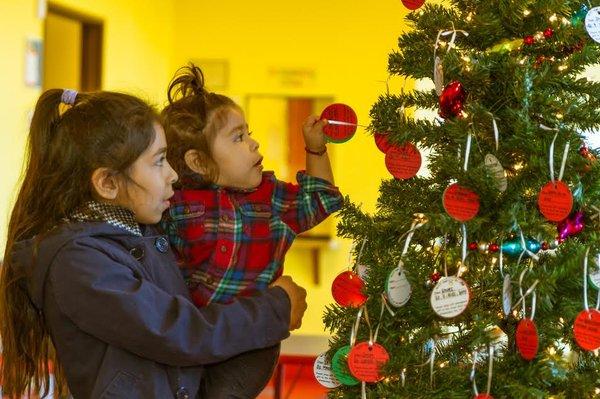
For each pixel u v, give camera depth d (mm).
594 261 1221
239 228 1435
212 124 1450
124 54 5203
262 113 5477
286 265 5285
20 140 4105
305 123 1487
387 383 1261
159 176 1310
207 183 1462
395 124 1349
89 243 1249
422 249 1354
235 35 5520
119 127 1275
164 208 1337
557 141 1228
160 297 1248
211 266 1423
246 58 5508
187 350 1231
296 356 2385
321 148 1493
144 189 1296
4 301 1343
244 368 1413
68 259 1233
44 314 1290
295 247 5242
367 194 5293
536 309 1248
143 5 5359
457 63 1240
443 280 1191
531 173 1265
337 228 1419
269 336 1297
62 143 1286
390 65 1403
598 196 1280
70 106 1328
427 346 1312
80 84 4969
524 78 1220
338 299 1325
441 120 1371
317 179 1473
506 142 1252
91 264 1229
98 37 4961
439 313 1188
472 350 1275
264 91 5480
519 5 1259
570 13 1321
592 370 1290
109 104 1293
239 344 1271
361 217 1433
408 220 1301
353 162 5316
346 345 1303
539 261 1310
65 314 1237
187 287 1427
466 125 1236
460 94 1238
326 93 5434
